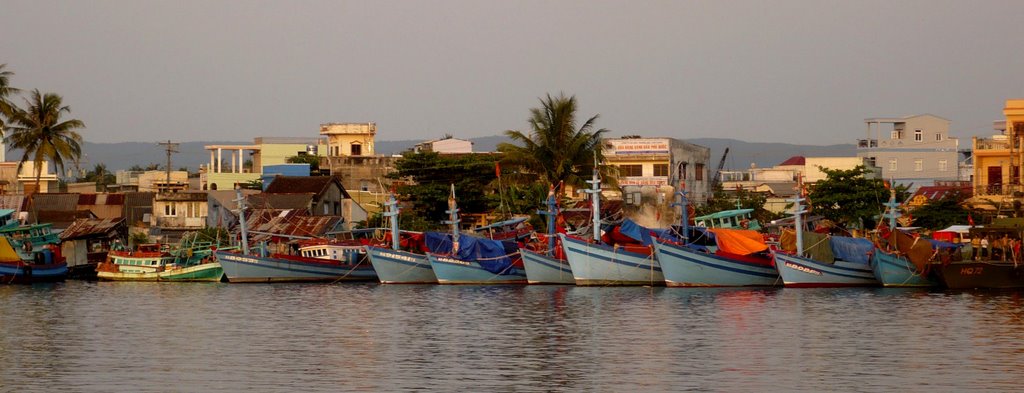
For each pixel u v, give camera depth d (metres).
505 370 47.47
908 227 99.50
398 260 89.00
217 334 58.50
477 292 80.69
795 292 77.31
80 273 102.12
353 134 172.00
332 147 172.88
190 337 57.53
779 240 83.81
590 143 108.56
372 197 144.75
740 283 81.44
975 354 50.44
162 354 52.06
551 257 85.88
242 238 94.50
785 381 44.78
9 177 144.50
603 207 107.25
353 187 149.50
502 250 88.44
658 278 82.75
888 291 77.94
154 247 102.81
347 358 50.62
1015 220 83.88
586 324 61.12
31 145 129.25
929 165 164.12
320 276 93.19
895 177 164.75
